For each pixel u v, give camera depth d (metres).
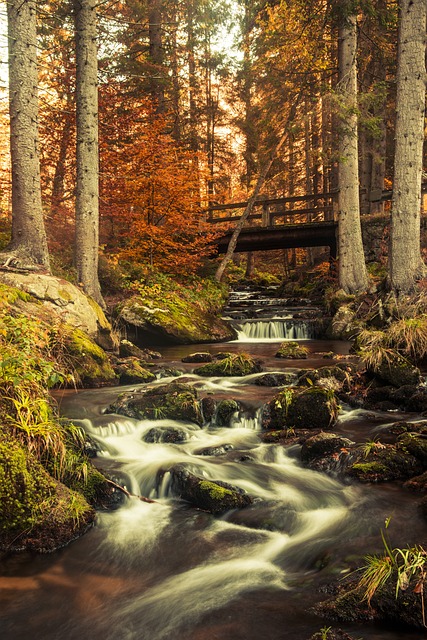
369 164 22.17
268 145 21.20
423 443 4.63
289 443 5.29
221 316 16.88
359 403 6.68
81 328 8.66
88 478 4.23
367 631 2.56
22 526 3.57
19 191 9.30
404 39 11.65
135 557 3.46
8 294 7.55
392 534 3.46
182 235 18.50
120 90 17.03
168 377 8.34
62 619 2.81
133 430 5.61
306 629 2.62
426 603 2.56
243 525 3.85
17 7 9.12
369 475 4.39
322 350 11.44
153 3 19.25
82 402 6.34
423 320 9.00
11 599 3.01
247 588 3.04
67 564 3.39
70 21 15.41
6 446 3.80
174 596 3.00
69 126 15.44
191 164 17.31
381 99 14.10
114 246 16.97
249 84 24.14
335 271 18.22
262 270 38.34
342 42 14.36
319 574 3.11
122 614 2.84
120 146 15.98
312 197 19.12
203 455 5.02
